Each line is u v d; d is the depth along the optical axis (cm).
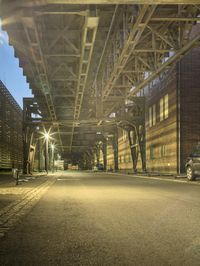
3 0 1537
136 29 2016
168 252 565
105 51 2822
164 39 2567
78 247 601
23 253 562
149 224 814
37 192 1708
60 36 2327
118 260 518
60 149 11369
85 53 2425
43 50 2366
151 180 2989
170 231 734
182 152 3747
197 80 3781
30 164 4903
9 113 5094
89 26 1897
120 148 7388
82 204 1201
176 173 3803
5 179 3012
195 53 3788
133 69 3559
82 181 2888
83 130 6756
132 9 1994
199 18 2195
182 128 3750
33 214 970
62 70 3203
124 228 767
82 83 3144
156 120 4675
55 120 4709
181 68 3778
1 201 1288
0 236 689
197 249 585
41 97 4366
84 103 4781
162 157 4397
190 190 1788
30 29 2034
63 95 3716
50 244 623
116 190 1822
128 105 5150
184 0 1427
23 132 4772
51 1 1423
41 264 500
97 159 10275
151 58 3172
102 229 758
